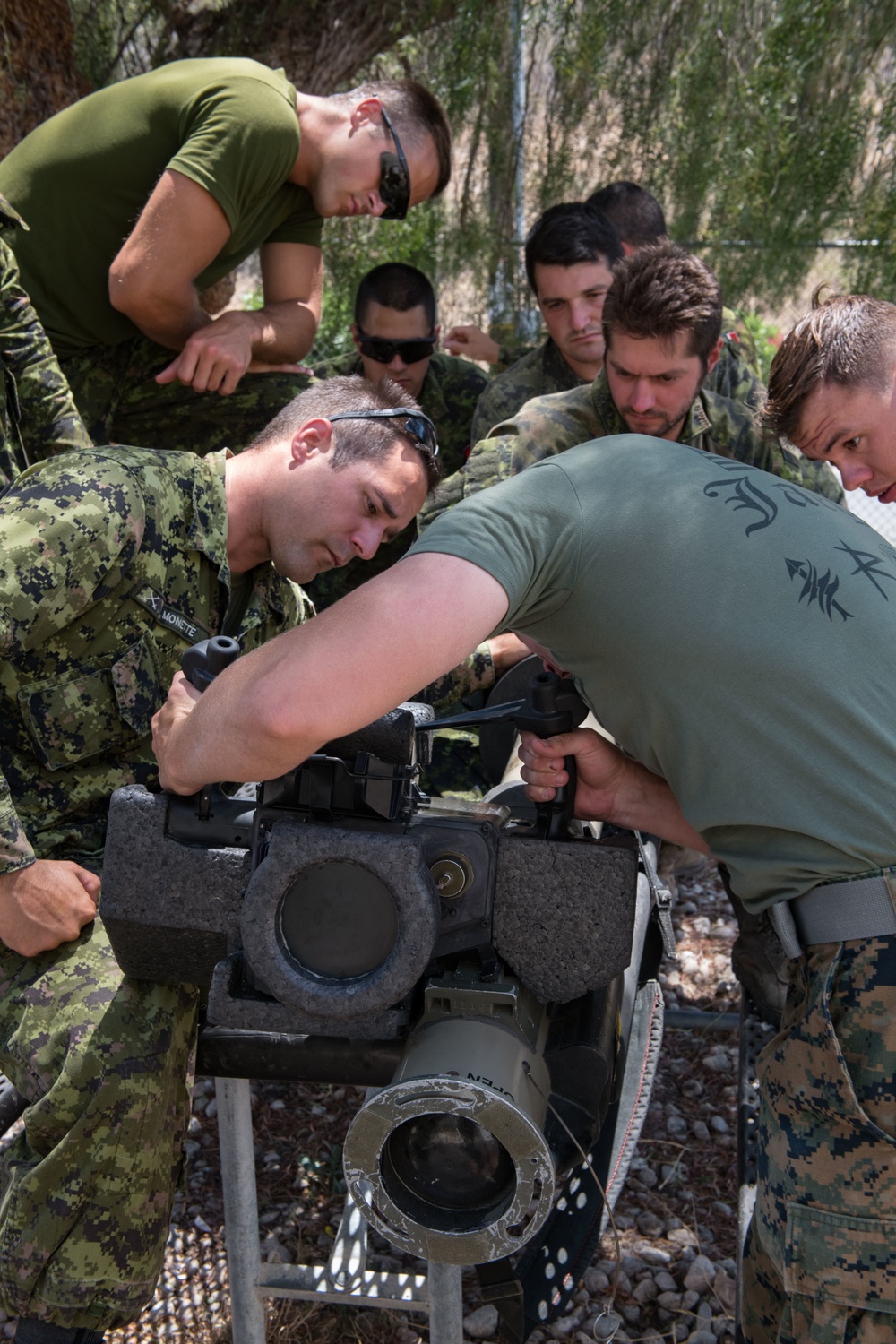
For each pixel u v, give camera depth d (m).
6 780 2.03
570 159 5.21
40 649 1.99
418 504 2.19
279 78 3.00
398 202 3.25
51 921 1.90
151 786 2.14
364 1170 1.54
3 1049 1.94
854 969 1.63
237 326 3.15
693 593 1.59
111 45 4.57
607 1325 2.41
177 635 2.10
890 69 5.11
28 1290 1.83
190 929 1.67
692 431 2.87
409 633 1.41
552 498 1.60
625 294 2.61
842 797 1.60
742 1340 2.00
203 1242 2.68
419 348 3.95
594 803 1.80
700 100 4.96
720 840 1.72
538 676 1.70
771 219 5.12
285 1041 1.83
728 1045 3.47
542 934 1.63
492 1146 1.55
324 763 1.55
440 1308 2.04
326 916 1.51
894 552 1.82
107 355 3.27
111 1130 1.81
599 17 4.80
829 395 2.15
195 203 2.85
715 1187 2.93
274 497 2.14
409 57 5.11
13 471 2.74
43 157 3.04
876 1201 1.65
